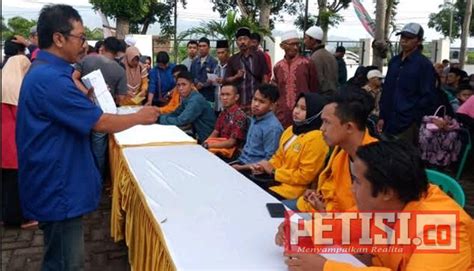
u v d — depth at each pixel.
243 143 3.73
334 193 2.08
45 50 1.97
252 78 5.16
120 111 4.53
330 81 4.93
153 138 3.42
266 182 2.88
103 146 4.32
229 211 1.89
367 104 1.91
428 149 4.45
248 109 4.64
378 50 7.53
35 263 3.07
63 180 2.00
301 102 2.70
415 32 3.65
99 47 5.33
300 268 1.35
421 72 3.68
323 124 1.96
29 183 2.02
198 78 6.57
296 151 2.66
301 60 4.49
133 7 14.48
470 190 4.78
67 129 2.00
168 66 6.17
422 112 3.73
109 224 3.79
